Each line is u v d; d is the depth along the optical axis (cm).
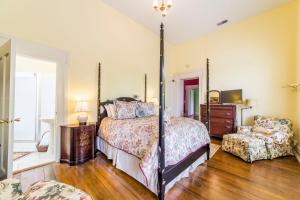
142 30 476
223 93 462
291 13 350
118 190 200
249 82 416
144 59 484
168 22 443
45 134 368
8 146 179
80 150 283
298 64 325
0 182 116
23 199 97
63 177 232
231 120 413
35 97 400
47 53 276
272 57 379
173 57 608
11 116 178
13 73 180
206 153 304
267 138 308
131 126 254
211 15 404
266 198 183
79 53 326
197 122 296
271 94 380
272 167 269
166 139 198
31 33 257
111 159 292
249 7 369
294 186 208
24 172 247
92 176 236
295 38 345
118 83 408
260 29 398
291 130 323
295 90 343
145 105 389
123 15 419
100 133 329
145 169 185
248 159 287
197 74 536
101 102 362
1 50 203
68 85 308
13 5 239
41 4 269
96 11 357
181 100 605
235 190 200
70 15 311
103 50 372
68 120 308
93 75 352
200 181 223
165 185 189
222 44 473
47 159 298
